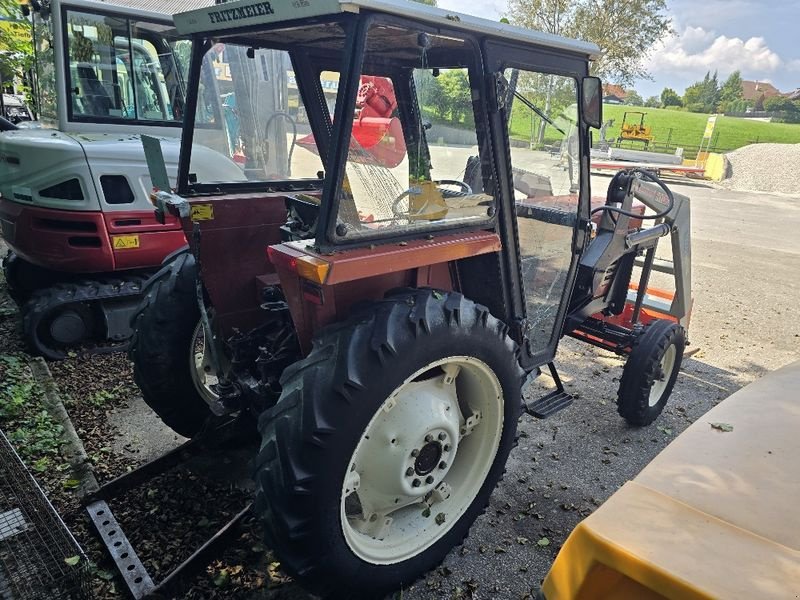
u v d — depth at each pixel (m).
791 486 1.34
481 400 2.46
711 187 18.22
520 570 2.48
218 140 3.28
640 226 4.15
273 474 1.88
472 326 2.20
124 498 2.73
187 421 2.99
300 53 2.86
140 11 4.60
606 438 3.57
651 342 3.54
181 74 4.93
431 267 2.42
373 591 2.18
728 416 1.68
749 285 7.19
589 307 3.69
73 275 4.52
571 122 2.77
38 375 3.88
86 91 4.56
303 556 1.96
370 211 2.02
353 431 1.89
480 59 2.20
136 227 4.26
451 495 2.49
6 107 9.62
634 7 18.80
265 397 2.42
